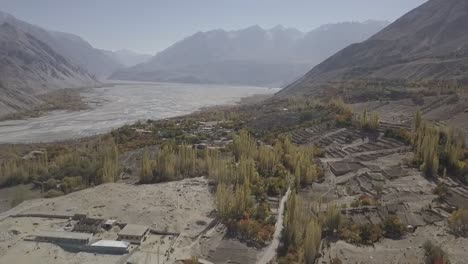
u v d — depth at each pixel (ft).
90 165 389.39
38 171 392.88
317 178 328.29
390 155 359.66
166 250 217.97
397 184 296.92
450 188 283.59
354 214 254.88
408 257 203.31
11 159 440.45
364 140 406.62
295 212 240.94
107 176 362.12
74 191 343.26
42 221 257.14
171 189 320.09
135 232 229.66
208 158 371.56
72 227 245.86
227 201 259.39
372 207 261.44
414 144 365.61
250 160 337.72
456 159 310.45
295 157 356.59
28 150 514.68
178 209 274.77
